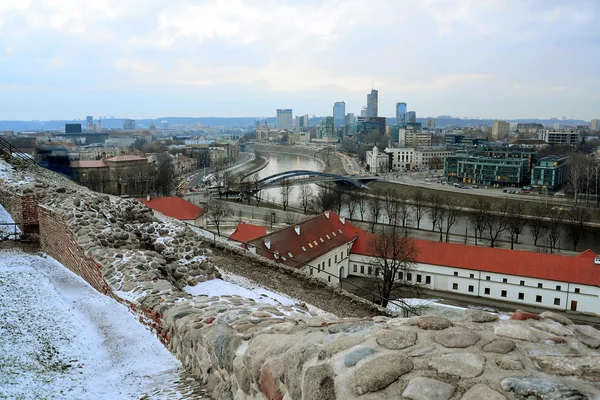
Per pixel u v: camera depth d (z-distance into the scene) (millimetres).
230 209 136000
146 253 17281
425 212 140000
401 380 5629
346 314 20562
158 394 9102
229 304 12852
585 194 157625
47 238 20875
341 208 148000
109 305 14664
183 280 18469
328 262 68375
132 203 21797
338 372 6082
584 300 64562
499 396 5066
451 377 5555
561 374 5500
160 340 12508
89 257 16875
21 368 10125
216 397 8570
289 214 133250
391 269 58094
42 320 13055
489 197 157500
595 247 104625
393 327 7348
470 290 70438
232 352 8398
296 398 6312
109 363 11211
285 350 7309
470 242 108875
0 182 26297
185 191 177000
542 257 68250
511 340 6324
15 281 15938
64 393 9211
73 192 23719
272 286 21516
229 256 25188
